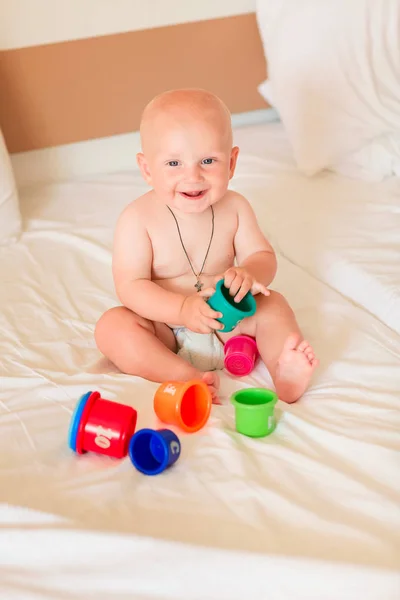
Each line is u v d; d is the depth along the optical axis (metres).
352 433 1.11
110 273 1.80
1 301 1.66
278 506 0.95
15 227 2.03
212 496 0.98
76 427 1.09
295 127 2.33
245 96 2.72
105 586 0.82
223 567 0.82
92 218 2.14
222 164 1.28
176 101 1.26
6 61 2.35
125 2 2.41
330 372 1.31
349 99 2.26
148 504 0.98
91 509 0.96
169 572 0.83
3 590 0.83
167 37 2.52
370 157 2.22
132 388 1.26
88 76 2.46
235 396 1.16
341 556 0.86
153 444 1.08
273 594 0.80
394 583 0.79
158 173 1.29
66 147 2.53
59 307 1.63
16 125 2.44
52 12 2.34
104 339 1.34
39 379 1.31
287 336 1.31
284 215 2.02
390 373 1.28
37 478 1.05
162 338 1.39
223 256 1.43
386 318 1.51
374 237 1.81
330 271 1.71
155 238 1.38
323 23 2.27
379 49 2.24
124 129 2.58
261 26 2.49
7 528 0.90
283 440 1.12
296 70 2.32
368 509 0.94
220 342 1.39
